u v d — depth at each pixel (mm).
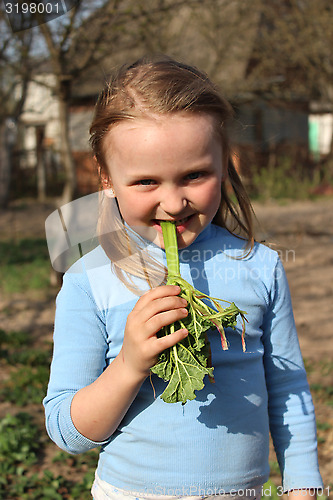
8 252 10320
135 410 1554
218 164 1471
